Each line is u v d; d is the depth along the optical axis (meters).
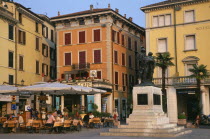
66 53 49.22
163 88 38.16
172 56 41.78
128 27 53.28
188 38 41.12
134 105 18.45
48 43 50.78
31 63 44.50
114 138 16.08
